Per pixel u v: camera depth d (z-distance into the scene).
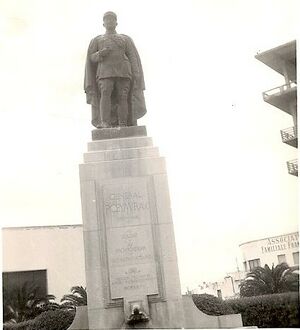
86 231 8.31
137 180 8.59
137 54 9.82
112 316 7.95
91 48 9.70
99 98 9.63
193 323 8.11
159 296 8.04
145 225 8.38
